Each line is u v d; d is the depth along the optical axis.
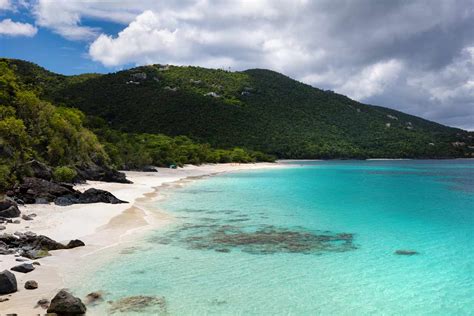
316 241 25.11
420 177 81.56
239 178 74.38
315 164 137.25
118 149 81.94
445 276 18.66
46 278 16.59
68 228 25.25
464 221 32.38
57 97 129.12
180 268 18.98
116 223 28.03
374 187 60.34
